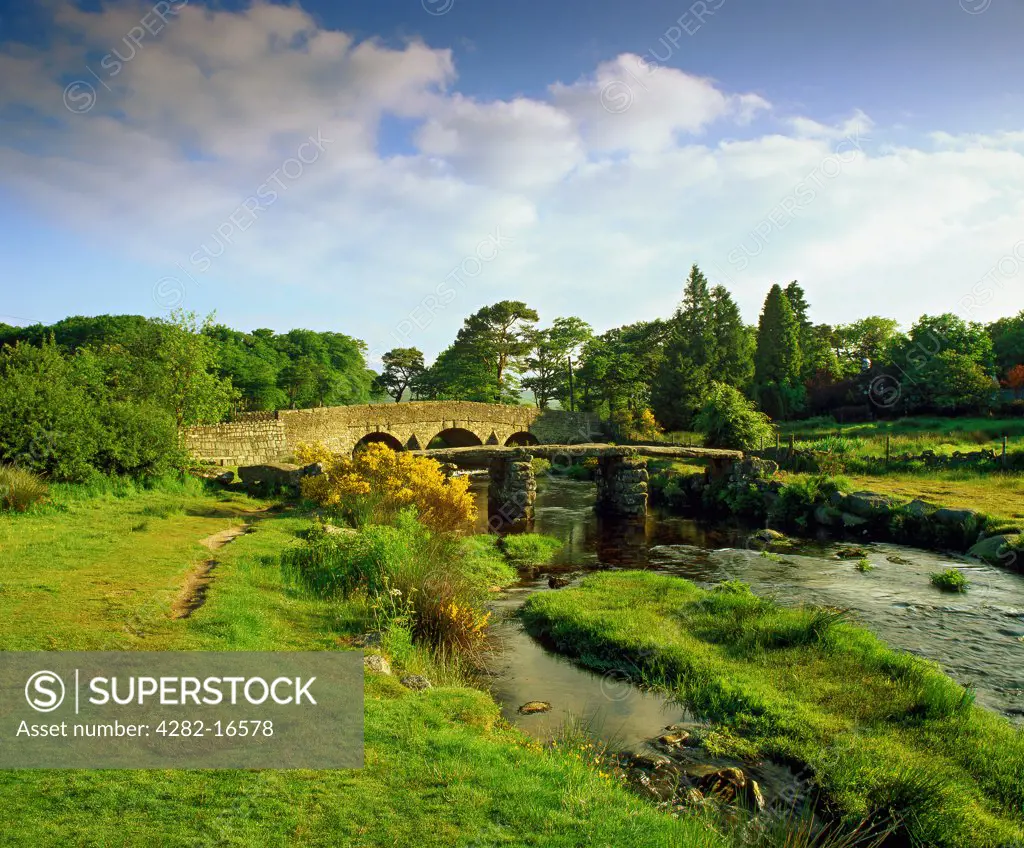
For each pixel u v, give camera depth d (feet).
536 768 18.31
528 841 14.61
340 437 119.14
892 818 19.76
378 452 64.75
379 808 15.49
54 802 14.93
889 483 79.56
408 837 14.39
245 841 13.84
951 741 23.70
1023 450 80.18
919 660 31.17
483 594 43.27
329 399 239.50
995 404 129.18
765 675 29.63
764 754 23.59
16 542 38.91
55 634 24.22
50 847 13.26
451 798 16.08
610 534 73.10
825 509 73.05
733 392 114.83
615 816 16.19
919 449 96.48
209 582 33.63
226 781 16.30
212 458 91.35
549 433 161.48
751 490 84.28
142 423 68.74
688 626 36.29
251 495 70.18
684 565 56.44
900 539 64.64
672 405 163.84
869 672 29.71
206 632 25.75
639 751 23.73
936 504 64.54
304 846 13.83
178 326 83.71
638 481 85.40
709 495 92.07
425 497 62.28
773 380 167.73
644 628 35.47
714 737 24.71
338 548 40.06
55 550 37.27
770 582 49.19
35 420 57.36
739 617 36.78
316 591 35.09
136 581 31.96
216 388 87.56
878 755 22.59
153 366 82.89
